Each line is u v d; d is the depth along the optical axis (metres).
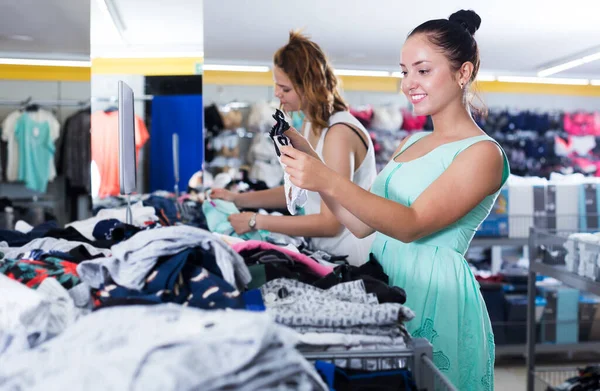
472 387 1.57
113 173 2.82
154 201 2.88
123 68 2.83
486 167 1.47
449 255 1.56
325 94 2.07
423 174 1.57
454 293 1.54
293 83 2.08
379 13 4.75
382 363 1.08
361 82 7.35
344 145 1.99
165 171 2.88
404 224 1.41
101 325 0.76
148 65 2.84
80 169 4.28
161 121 2.88
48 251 1.49
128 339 0.71
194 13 2.84
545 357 4.84
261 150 6.18
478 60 1.64
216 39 5.77
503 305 4.74
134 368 0.63
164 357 0.65
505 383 4.15
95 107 2.81
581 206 5.26
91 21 2.81
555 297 4.68
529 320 3.38
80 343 0.71
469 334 1.56
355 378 1.03
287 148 1.38
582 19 4.83
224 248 1.12
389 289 1.24
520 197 5.24
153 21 2.82
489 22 4.97
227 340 0.68
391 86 7.40
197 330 0.72
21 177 4.32
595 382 2.73
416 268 1.58
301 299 1.18
